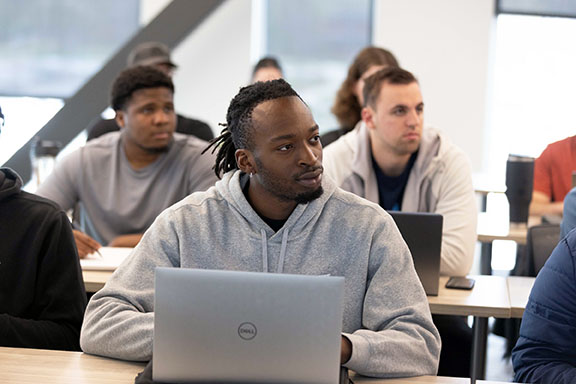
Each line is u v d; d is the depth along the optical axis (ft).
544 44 22.02
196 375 5.00
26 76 22.20
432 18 21.90
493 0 21.79
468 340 9.46
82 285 7.22
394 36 22.02
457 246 9.57
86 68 22.24
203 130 14.32
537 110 22.18
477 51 21.91
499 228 12.29
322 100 22.72
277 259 6.04
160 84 10.72
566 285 6.10
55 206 7.30
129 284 6.13
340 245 6.03
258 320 4.87
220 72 22.21
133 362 5.89
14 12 22.02
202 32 22.11
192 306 4.91
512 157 12.16
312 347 4.86
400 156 9.82
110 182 11.13
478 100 22.02
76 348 7.00
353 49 22.56
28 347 6.70
